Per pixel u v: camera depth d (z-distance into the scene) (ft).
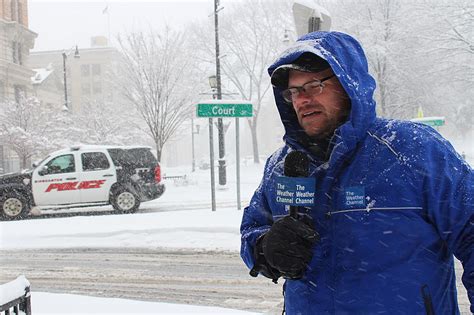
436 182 5.26
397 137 5.54
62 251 29.45
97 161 44.70
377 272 5.35
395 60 92.22
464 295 18.47
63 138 97.30
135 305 17.03
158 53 83.82
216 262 25.40
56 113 100.32
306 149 6.19
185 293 20.22
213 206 37.70
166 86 83.46
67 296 18.40
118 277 23.30
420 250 5.30
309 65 5.79
